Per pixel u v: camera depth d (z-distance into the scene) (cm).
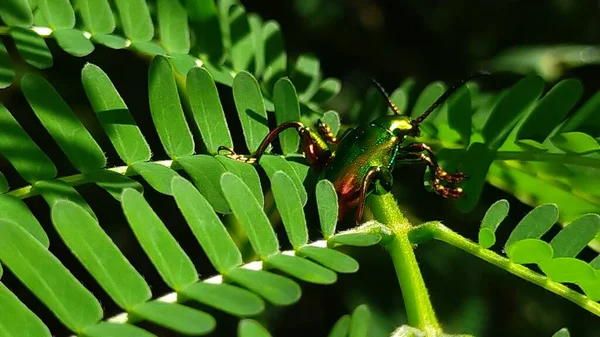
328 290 41
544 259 22
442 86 27
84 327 19
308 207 30
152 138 39
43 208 37
